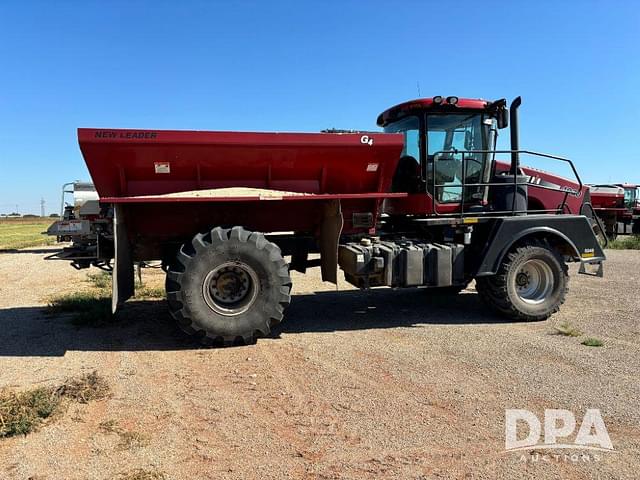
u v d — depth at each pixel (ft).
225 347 18.48
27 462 10.30
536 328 21.25
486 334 20.24
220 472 9.96
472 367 16.10
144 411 12.83
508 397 13.62
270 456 10.60
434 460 10.45
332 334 20.33
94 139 17.53
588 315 23.32
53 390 14.01
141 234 20.76
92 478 9.73
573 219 23.35
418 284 21.15
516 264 22.18
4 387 14.39
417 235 24.36
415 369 15.93
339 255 22.02
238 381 14.94
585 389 14.16
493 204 24.80
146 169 18.60
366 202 21.83
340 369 15.99
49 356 17.34
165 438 11.38
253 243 18.40
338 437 11.44
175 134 18.04
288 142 19.04
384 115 25.11
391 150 20.06
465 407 13.01
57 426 11.94
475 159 24.08
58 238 32.32
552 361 16.65
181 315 18.01
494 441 11.24
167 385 14.64
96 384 14.48
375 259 20.63
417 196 23.36
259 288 18.62
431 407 13.03
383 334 20.31
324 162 19.94
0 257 55.52
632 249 58.08
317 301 27.30
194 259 17.97
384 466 10.21
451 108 23.26
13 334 20.17
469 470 10.07
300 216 21.81
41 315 23.65
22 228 150.30
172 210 20.27
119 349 18.17
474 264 22.38
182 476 9.81
